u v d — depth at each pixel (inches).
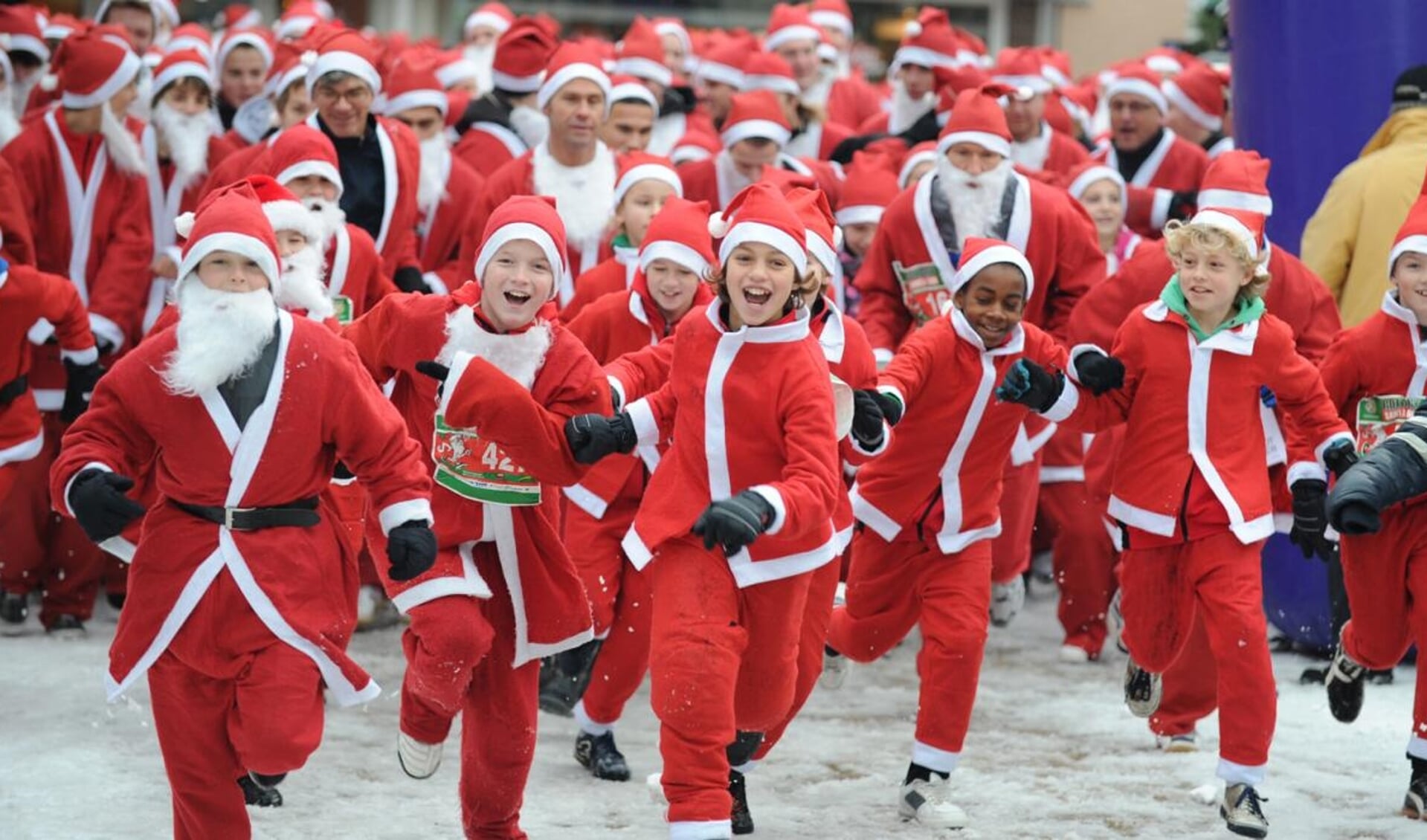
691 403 499.8
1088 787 614.9
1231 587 567.8
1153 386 581.0
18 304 679.1
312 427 453.4
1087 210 853.8
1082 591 805.9
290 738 439.2
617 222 740.0
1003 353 580.1
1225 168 640.4
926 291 763.4
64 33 1198.3
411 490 461.4
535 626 498.0
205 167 893.8
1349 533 526.6
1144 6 2204.7
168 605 447.5
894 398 545.3
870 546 594.6
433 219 922.1
